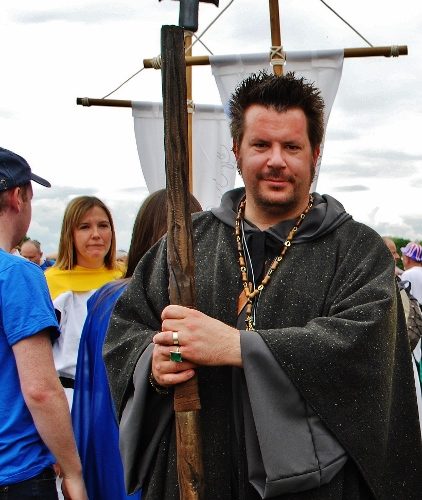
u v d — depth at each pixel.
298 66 4.82
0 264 2.52
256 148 2.10
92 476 3.07
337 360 1.95
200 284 2.18
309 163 2.14
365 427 1.97
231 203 2.30
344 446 1.96
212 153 5.86
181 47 2.01
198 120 5.84
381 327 1.98
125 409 2.16
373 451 1.98
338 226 2.15
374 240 2.13
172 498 2.09
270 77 2.14
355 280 2.05
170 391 2.09
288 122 2.08
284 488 1.94
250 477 2.00
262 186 2.12
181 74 2.01
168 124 2.02
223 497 2.04
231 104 2.21
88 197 4.14
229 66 4.91
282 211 2.15
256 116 2.09
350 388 1.96
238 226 2.23
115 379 2.19
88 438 3.07
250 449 2.00
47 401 2.50
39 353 2.50
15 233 2.67
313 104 2.12
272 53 4.79
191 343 1.95
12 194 2.64
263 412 1.94
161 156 5.85
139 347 2.15
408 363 2.16
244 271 2.16
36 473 2.51
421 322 4.25
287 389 1.95
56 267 4.13
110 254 4.21
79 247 4.08
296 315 2.06
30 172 2.72
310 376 1.94
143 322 2.24
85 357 3.12
